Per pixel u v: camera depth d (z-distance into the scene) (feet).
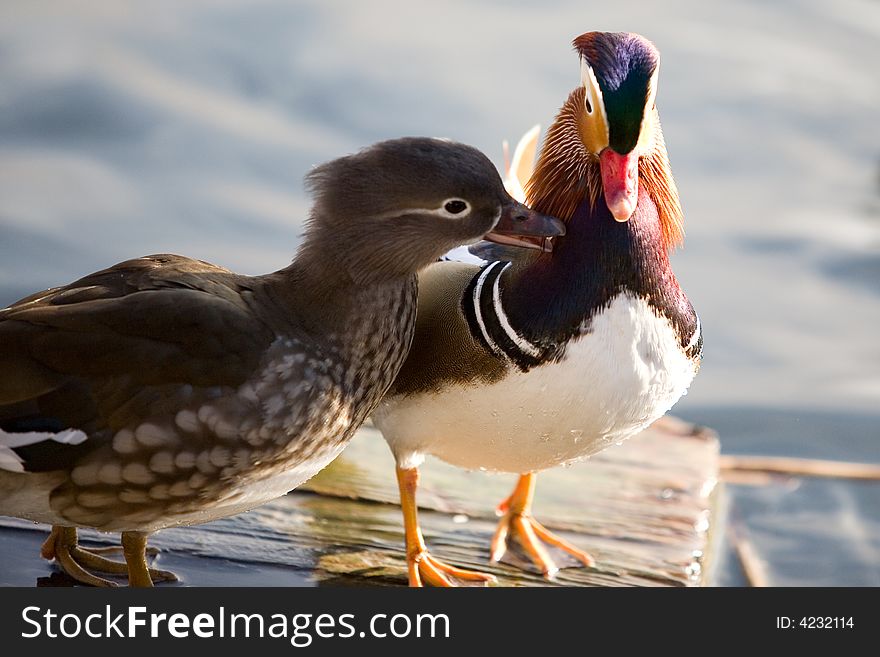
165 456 21.66
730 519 36.78
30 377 21.52
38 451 21.50
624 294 23.57
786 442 41.04
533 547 28.43
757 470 39.11
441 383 24.85
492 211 23.03
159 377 21.56
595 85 23.30
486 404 24.53
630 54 23.40
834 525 36.81
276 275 23.63
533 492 29.73
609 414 24.26
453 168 22.58
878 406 42.52
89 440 21.50
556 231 23.24
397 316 23.47
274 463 22.54
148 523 22.75
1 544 25.98
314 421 22.63
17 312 22.07
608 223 23.57
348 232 22.76
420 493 30.81
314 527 28.53
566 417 24.31
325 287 22.94
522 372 23.95
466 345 24.41
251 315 22.40
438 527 29.30
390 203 22.54
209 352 21.76
